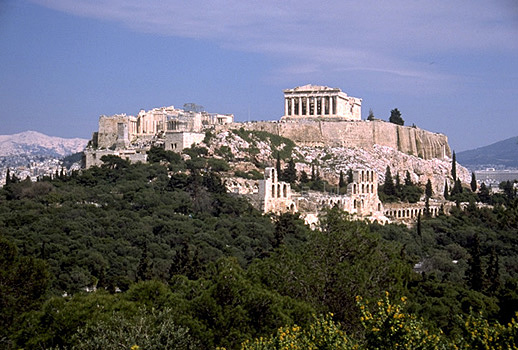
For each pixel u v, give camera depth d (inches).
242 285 4746.6
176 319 4488.2
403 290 5487.2
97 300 4694.9
